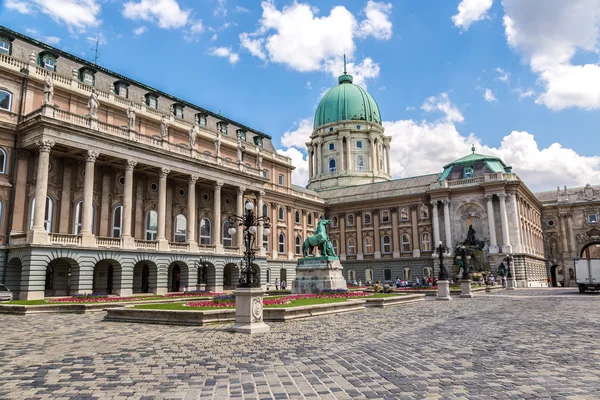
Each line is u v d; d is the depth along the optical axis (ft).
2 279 117.70
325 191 294.66
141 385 27.91
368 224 263.70
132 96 162.91
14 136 125.49
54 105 123.75
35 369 32.73
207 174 166.30
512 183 219.61
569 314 71.51
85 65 152.87
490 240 218.59
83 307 85.25
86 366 33.65
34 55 133.59
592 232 272.51
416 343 43.29
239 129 210.38
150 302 94.53
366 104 337.11
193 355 37.70
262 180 190.60
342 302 78.13
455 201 234.17
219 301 82.38
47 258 115.55
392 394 25.32
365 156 325.62
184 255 152.66
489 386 26.76
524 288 200.13
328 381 28.48
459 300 113.80
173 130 170.30
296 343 43.65
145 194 158.81
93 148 130.31
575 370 30.86
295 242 244.22
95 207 143.33
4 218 122.21
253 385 27.66
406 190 253.24
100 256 128.06
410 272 243.40
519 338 45.93
